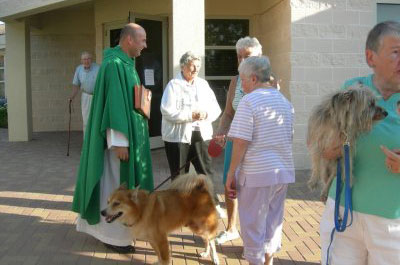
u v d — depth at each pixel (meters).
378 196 2.44
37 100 15.58
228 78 10.88
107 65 4.54
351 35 8.45
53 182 7.88
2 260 4.55
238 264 4.46
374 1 8.45
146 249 4.84
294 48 8.35
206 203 4.35
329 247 2.61
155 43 10.57
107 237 4.71
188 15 7.84
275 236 3.79
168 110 5.29
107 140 4.53
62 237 5.18
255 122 3.52
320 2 8.33
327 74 8.44
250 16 10.68
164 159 9.62
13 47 12.74
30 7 10.88
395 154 2.34
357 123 2.41
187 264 4.45
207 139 5.51
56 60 15.51
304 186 7.26
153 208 4.12
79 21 15.32
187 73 5.37
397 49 2.42
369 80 2.63
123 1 11.34
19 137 13.00
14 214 6.03
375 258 2.49
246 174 3.57
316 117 2.53
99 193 4.67
